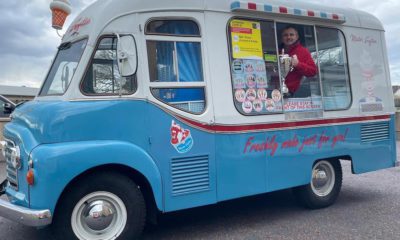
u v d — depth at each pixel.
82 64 4.43
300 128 5.81
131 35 4.48
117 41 4.48
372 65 6.82
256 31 5.50
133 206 4.50
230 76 5.20
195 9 5.02
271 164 5.51
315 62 6.07
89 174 4.33
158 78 4.73
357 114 6.50
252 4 5.34
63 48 5.12
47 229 5.39
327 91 6.20
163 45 4.80
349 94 6.46
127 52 4.44
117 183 4.41
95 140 4.33
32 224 3.98
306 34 6.04
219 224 5.61
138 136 4.55
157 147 4.64
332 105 6.25
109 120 4.40
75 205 4.23
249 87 5.35
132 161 4.42
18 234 5.21
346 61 6.48
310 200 6.16
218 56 5.13
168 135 4.71
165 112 4.70
